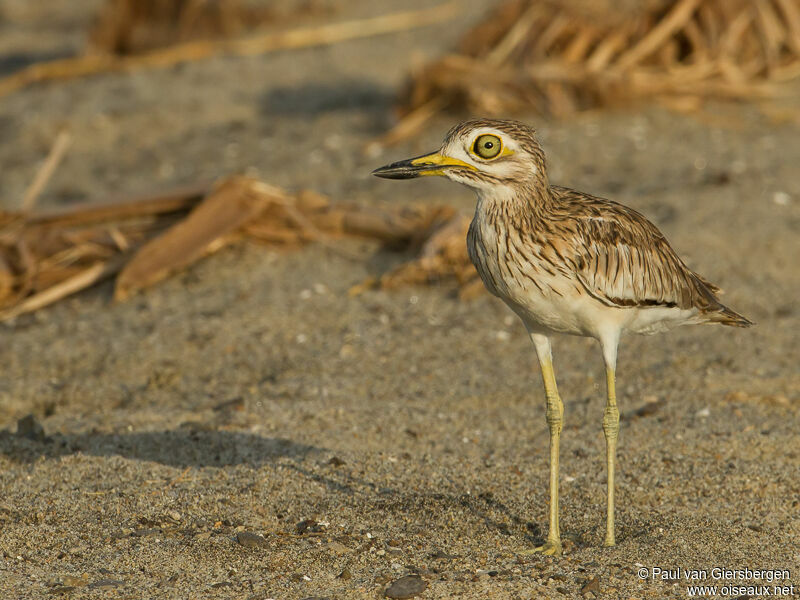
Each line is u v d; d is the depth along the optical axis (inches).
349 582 301.4
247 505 350.9
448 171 306.0
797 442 391.5
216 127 860.0
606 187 664.4
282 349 490.6
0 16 1381.6
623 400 438.3
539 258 304.8
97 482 365.4
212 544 323.6
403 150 759.1
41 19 1354.6
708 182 661.9
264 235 592.7
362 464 381.4
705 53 845.8
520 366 471.2
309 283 551.5
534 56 827.4
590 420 420.5
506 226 306.3
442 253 549.0
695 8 856.9
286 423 416.8
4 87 1000.9
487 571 307.7
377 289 546.0
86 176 771.4
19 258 567.8
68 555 317.1
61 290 550.3
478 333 500.7
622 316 318.3
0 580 300.8
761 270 546.6
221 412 427.5
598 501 354.9
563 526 339.3
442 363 475.2
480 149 303.1
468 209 629.3
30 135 864.3
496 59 838.5
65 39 1226.6
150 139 842.2
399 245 583.5
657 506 350.9
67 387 460.4
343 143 793.6
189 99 935.0
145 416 424.2
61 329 520.4
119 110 913.5
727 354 472.1
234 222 576.7
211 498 354.3
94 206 600.1
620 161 708.7
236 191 590.6
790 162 690.2
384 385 455.2
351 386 453.7
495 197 307.6
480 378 460.8
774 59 852.0
